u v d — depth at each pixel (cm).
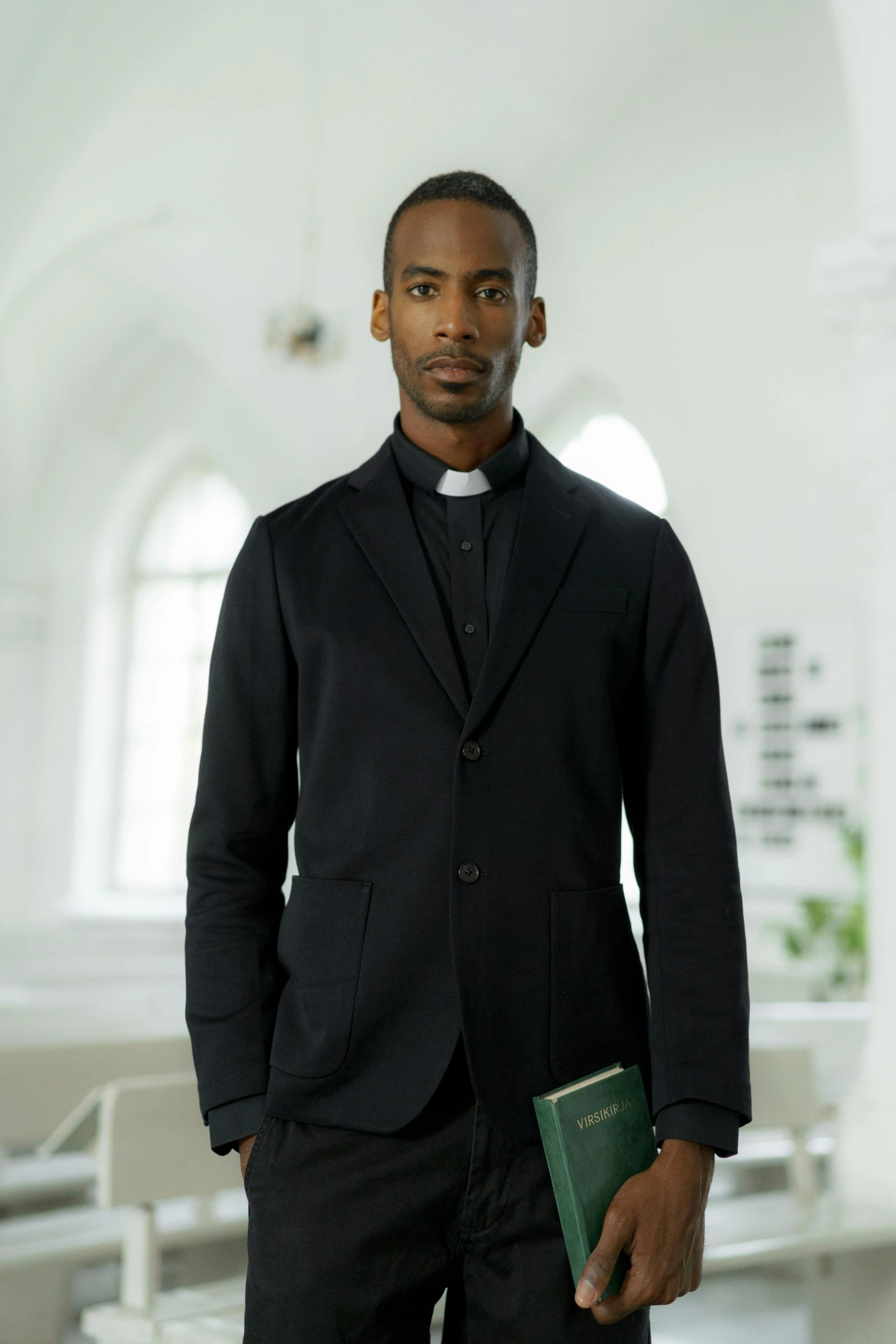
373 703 158
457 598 165
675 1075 153
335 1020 153
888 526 421
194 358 1302
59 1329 427
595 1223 143
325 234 1098
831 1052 597
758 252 903
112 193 1045
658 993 158
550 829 155
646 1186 145
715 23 893
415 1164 150
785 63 868
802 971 853
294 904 162
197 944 163
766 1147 545
